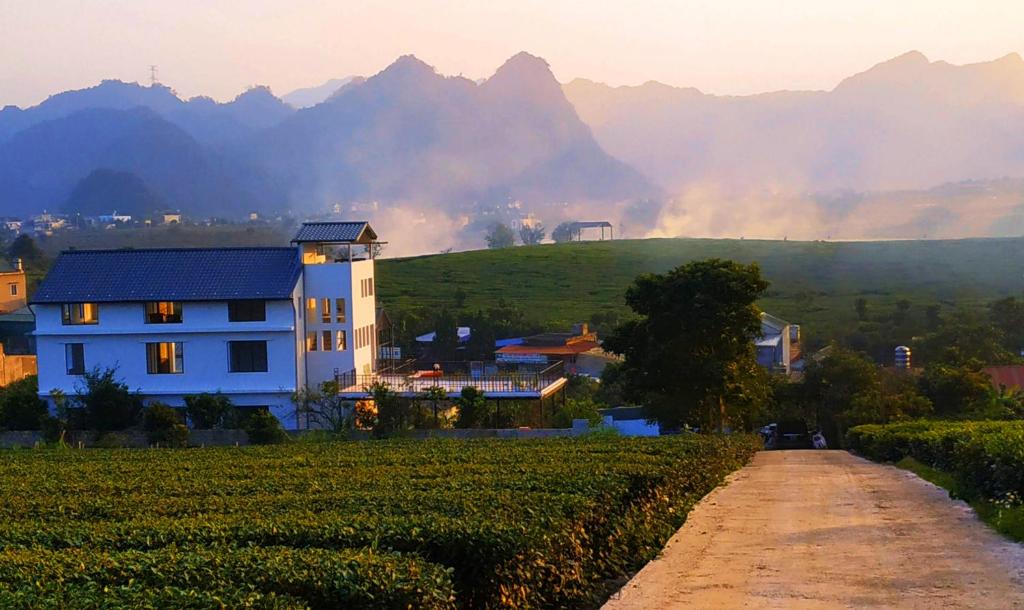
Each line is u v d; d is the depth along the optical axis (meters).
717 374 51.09
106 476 24.52
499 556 11.84
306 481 20.83
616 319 113.44
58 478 24.17
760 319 53.00
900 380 68.56
